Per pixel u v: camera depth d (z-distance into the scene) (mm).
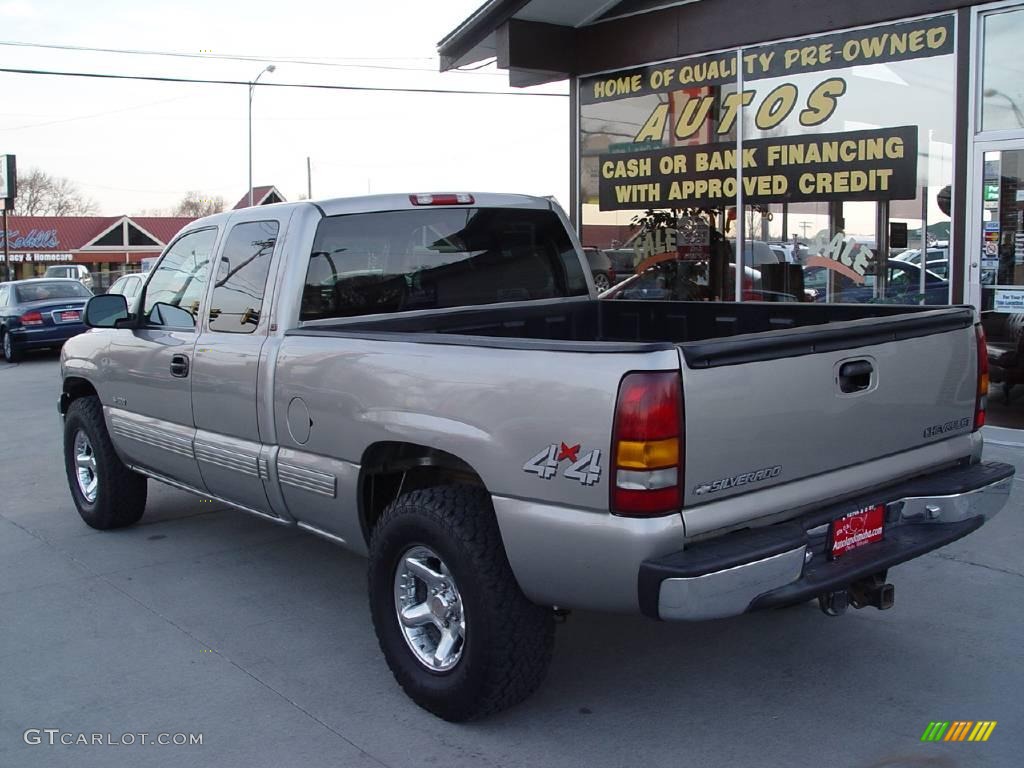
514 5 9812
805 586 3262
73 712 3877
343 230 4605
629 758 3447
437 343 3641
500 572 3461
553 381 3207
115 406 5859
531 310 5297
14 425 10727
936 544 3682
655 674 4109
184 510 6910
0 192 38156
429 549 3672
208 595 5164
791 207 9273
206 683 4113
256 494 4727
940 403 3895
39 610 4973
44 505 7137
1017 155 7773
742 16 9250
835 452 3477
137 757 3521
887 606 3807
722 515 3154
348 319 4629
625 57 10188
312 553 5863
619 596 3133
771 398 3242
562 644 4434
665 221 10242
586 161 10828
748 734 3596
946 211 8211
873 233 8711
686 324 5344
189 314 5148
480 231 5141
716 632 4531
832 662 4180
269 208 4699
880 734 3572
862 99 8625
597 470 3092
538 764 3426
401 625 3857
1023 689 3889
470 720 3678
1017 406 8914
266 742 3615
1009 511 6082
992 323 8703
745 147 9500
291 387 4316
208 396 4902
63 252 62781
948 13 7992
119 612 4934
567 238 5551
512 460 3332
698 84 9750
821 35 8805
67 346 6445
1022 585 4953
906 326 3689
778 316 4934
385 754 3516
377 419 3840
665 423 3000
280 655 4391
